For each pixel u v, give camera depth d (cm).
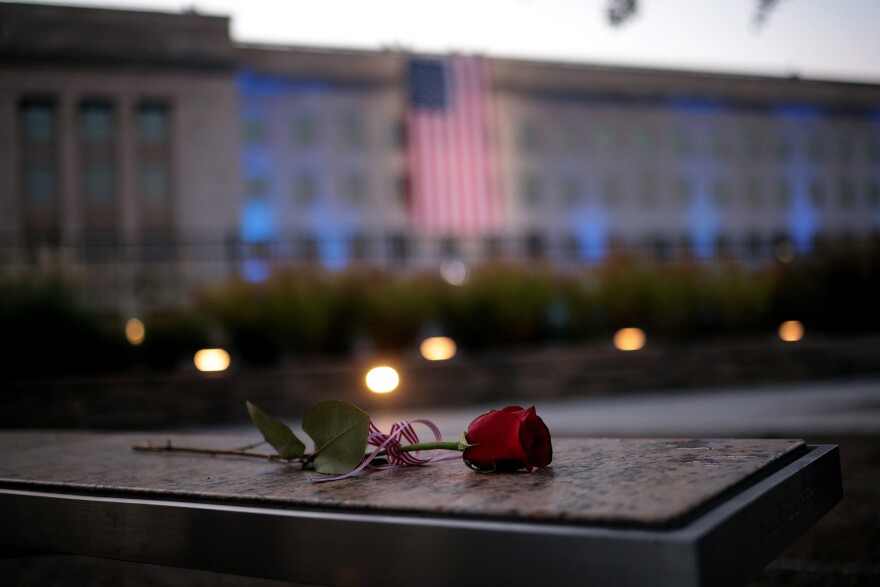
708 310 1052
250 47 3362
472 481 99
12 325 738
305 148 3406
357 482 103
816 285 1120
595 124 3803
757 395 741
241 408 677
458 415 661
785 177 4072
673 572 65
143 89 3216
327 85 3456
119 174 3162
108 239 3052
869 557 214
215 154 3241
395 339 878
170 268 1394
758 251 3444
